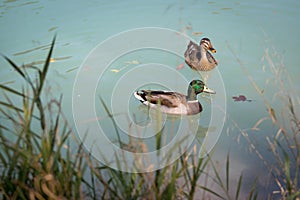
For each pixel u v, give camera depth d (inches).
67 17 377.1
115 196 132.8
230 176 184.1
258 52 311.0
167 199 123.7
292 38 327.0
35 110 243.9
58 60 305.6
